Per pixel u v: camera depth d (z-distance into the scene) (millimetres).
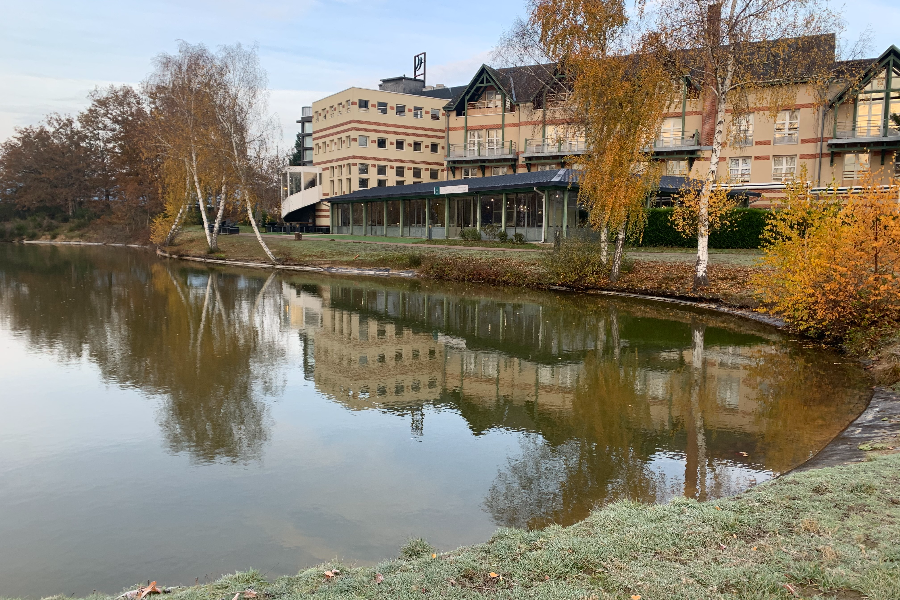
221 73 38156
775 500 5527
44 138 83312
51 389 12273
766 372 12688
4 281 31484
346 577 4668
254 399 11648
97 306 23328
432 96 66938
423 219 46500
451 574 4465
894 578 3977
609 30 24094
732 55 20844
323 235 54906
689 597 3896
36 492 7676
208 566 5891
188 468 8406
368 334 18016
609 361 14234
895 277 13719
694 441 8906
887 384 11039
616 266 26094
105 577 5719
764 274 18094
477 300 24891
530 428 9766
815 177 39094
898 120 36719
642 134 24172
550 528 5562
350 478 7961
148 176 67750
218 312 22031
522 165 49656
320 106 64938
